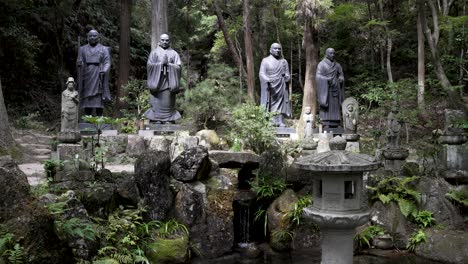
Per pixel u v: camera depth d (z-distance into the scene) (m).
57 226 4.57
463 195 7.71
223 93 14.54
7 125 10.30
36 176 7.84
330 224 4.43
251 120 10.04
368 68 18.55
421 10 8.20
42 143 11.79
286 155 9.99
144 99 13.10
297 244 7.58
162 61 11.53
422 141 10.52
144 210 6.78
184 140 9.97
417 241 7.31
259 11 17.30
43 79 18.52
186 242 6.83
